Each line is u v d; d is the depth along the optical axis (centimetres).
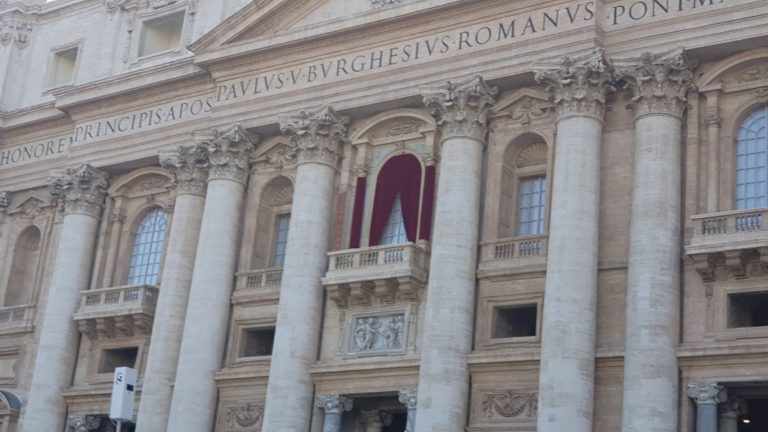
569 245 3712
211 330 4431
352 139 4441
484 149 4125
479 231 4034
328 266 4266
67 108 5188
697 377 3528
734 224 3572
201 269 4506
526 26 4066
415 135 4322
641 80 3791
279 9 4619
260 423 4284
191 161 4738
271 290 4441
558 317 3647
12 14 5747
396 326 4091
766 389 3528
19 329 5122
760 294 3562
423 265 4088
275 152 4647
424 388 3828
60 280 4953
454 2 4181
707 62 3822
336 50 4478
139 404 4612
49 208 5325
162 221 5000
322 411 4153
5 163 5494
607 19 3953
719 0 3769
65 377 4859
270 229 4647
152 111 4984
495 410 3800
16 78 5691
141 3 5334
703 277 3606
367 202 4366
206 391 4372
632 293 3609
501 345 3869
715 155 3744
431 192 4197
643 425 3453
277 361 4172
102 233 5059
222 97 4709
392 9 4312
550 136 4025
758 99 3753
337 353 4172
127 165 5019
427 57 4250
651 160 3709
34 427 4772
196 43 4734
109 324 4822
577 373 3591
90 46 5481
